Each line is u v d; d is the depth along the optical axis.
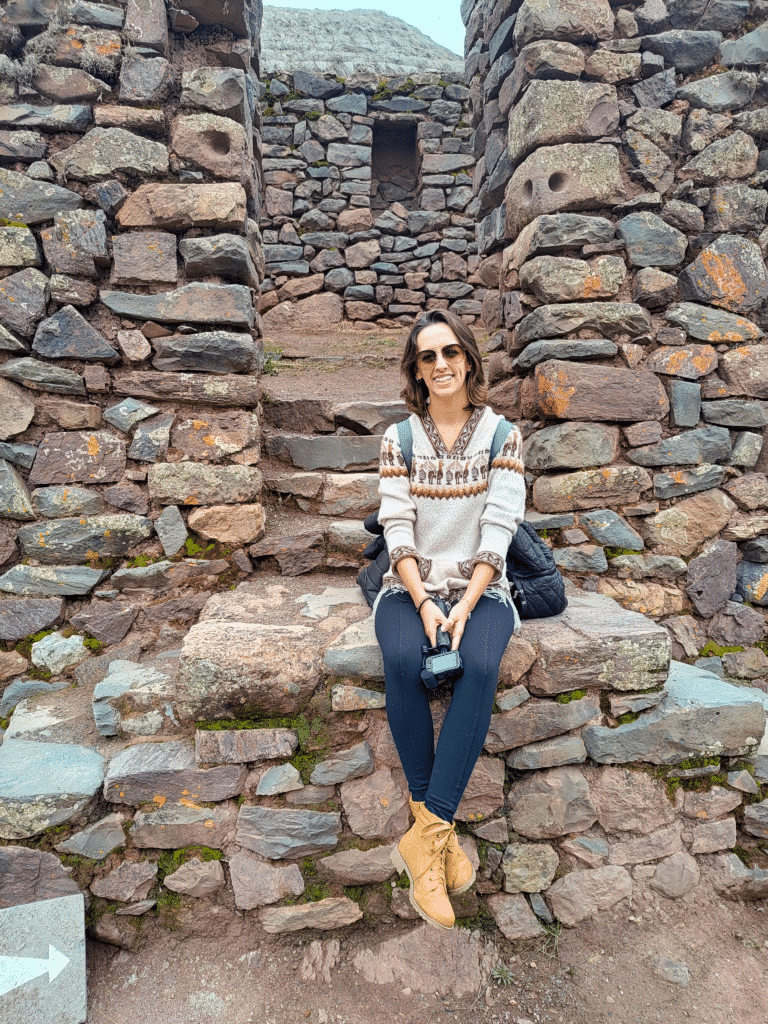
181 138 2.42
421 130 6.70
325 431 3.12
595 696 1.94
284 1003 1.65
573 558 2.60
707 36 2.66
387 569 2.01
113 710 1.92
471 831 1.90
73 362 2.38
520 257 2.78
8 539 2.34
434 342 1.81
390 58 7.67
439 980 1.73
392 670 1.64
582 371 2.57
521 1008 1.68
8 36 2.33
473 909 1.88
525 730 1.89
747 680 2.68
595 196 2.61
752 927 1.93
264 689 1.78
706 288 2.67
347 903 1.81
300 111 6.55
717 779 2.03
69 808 1.70
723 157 2.68
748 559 2.78
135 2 2.37
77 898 1.67
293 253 6.61
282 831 1.78
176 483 2.43
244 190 2.46
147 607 2.39
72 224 2.32
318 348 5.74
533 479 2.80
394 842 1.84
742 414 2.70
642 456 2.64
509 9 2.87
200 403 2.47
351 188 6.64
